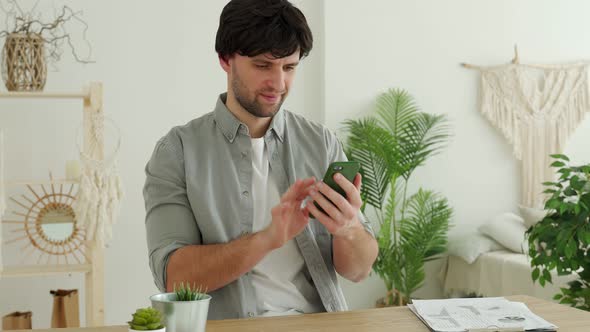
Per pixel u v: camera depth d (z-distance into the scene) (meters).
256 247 1.40
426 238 4.00
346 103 4.21
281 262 1.57
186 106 3.94
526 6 4.55
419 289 4.38
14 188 3.66
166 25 3.91
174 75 3.92
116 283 3.84
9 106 3.67
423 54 4.36
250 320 1.34
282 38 1.43
